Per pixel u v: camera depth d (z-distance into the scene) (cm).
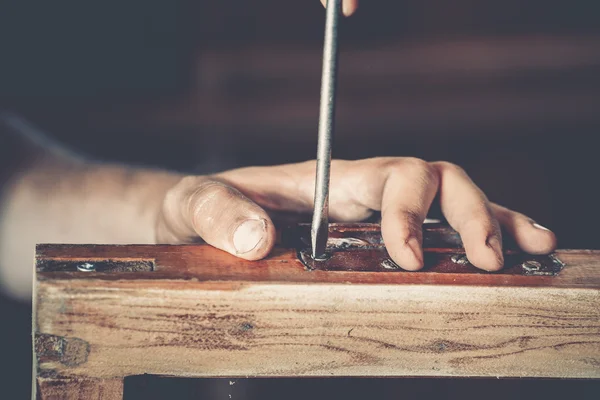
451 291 59
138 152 168
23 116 183
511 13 242
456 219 65
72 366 58
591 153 180
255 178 71
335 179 69
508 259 63
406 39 237
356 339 59
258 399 68
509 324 60
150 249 61
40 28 204
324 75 58
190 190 67
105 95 203
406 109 202
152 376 59
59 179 88
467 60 228
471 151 180
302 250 62
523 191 158
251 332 59
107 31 211
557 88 215
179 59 216
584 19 244
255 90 209
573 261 63
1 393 79
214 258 61
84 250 61
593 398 68
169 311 58
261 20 230
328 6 57
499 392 72
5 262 84
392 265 61
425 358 60
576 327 60
